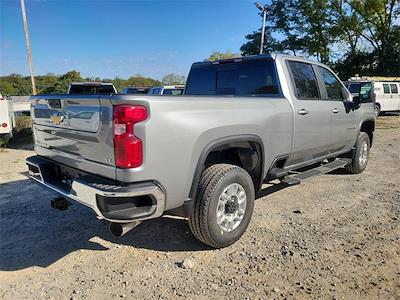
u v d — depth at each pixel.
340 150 6.02
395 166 7.57
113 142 2.95
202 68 5.44
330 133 5.41
